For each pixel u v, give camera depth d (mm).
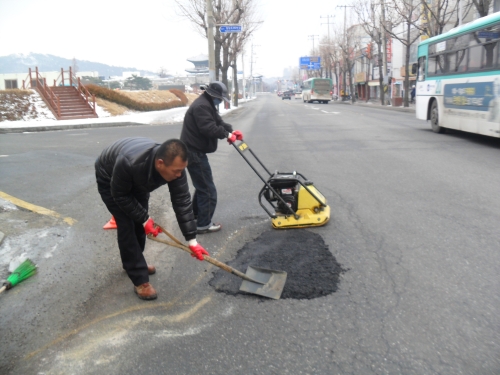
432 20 24438
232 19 31219
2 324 3275
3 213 5602
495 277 3572
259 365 2648
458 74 11406
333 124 17703
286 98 81500
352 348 2762
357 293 3424
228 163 9266
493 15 9719
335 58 61375
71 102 25047
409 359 2633
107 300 3553
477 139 11320
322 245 4359
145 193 3516
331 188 6680
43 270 4125
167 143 2932
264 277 3631
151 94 34219
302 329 2994
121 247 3449
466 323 2961
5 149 11555
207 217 4879
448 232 4582
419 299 3291
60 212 5762
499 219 4910
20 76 58969
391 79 42500
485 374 2480
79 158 9766
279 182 4824
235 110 35344
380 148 10391
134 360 2764
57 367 2748
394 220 5039
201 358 2746
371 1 34750
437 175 7203
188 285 3738
